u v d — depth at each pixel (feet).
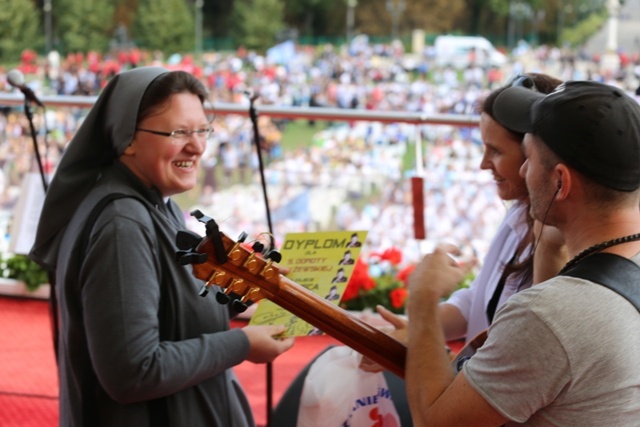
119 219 6.97
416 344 5.95
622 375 5.10
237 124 33.50
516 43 161.89
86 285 6.88
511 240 8.09
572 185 5.38
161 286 7.22
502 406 5.29
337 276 7.84
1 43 131.54
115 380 6.77
